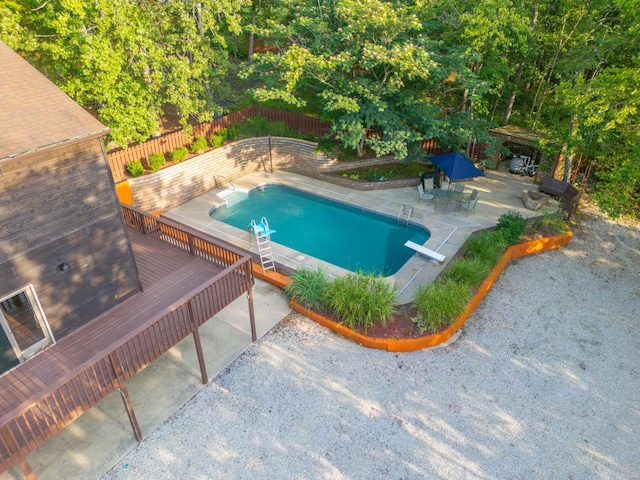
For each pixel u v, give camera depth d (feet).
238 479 26.17
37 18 45.06
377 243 51.06
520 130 63.93
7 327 26.04
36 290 26.66
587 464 27.25
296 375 33.22
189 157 59.21
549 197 55.98
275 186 64.75
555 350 35.78
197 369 33.63
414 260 46.39
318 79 53.16
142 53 47.75
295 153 66.18
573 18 57.31
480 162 65.41
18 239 24.80
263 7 82.23
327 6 55.06
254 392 31.78
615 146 46.93
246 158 66.28
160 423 29.40
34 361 27.55
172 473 26.43
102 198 28.84
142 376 32.89
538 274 45.01
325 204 60.39
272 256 47.21
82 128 26.18
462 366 34.24
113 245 30.68
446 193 56.65
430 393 31.91
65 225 27.09
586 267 46.11
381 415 30.19
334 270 45.16
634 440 28.71
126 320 31.07
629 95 38.22
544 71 64.80
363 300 36.88
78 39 41.93
